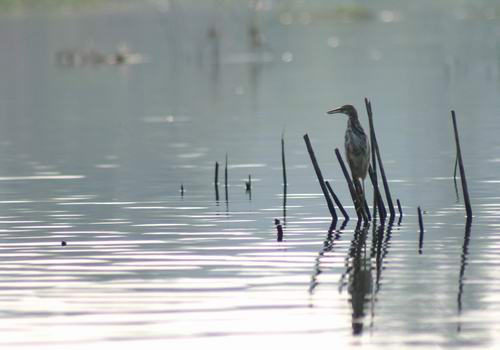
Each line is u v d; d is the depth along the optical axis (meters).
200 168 31.56
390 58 74.88
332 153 34.00
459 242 20.62
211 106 50.47
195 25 110.06
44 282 18.00
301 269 18.69
